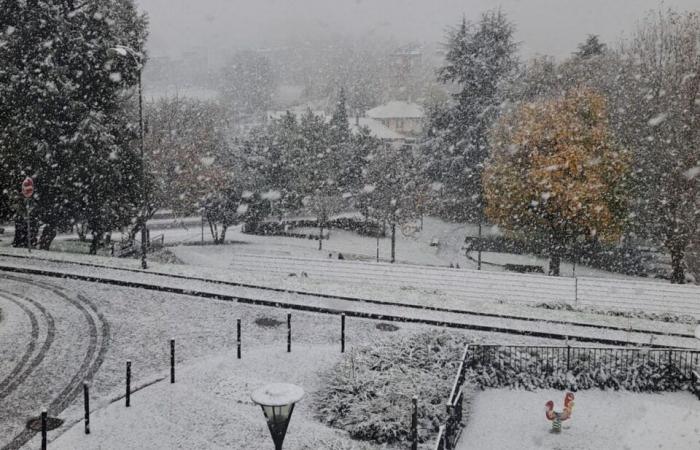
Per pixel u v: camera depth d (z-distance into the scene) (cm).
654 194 4238
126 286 2530
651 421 1673
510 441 1547
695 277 4291
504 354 1911
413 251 5362
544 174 3853
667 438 1573
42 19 3178
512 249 5325
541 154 4041
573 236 4278
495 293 2803
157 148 5384
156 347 1872
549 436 1577
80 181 3341
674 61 4375
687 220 3906
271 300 2375
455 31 6059
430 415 1480
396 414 1449
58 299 2308
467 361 1844
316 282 2720
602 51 5912
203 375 1636
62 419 1388
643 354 1938
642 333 2244
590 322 2319
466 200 6100
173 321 2127
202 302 2369
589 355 1922
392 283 2936
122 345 1872
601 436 1586
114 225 3719
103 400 1489
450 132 6056
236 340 1964
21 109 3161
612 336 2172
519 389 1881
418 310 2366
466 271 2894
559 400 1805
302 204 5950
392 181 5453
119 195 3572
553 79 5753
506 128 4906
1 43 3127
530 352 1933
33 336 1912
